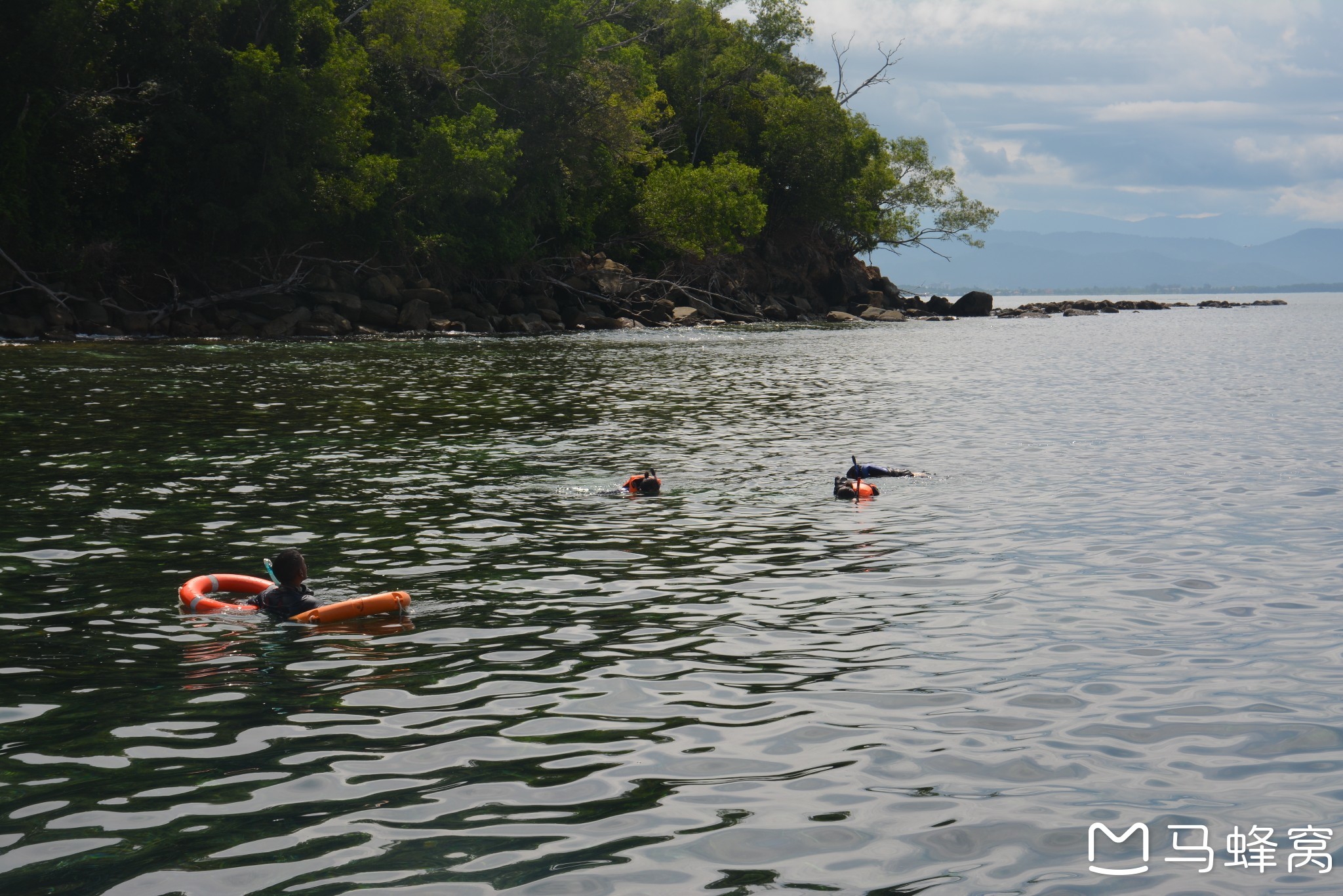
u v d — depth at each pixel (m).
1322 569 9.26
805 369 33.59
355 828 4.54
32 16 39.97
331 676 6.50
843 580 8.91
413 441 17.02
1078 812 4.73
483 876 4.13
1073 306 104.19
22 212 39.94
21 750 5.34
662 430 18.92
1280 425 20.05
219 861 4.23
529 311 57.75
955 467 15.05
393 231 50.94
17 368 28.03
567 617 7.81
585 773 5.11
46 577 8.74
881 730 5.69
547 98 57.94
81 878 4.08
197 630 7.42
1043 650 7.07
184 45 44.91
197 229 46.28
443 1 54.38
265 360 32.53
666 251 70.81
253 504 11.85
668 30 81.88
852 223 84.50
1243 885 4.12
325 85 45.69
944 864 4.28
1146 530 10.93
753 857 4.31
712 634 7.39
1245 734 5.62
